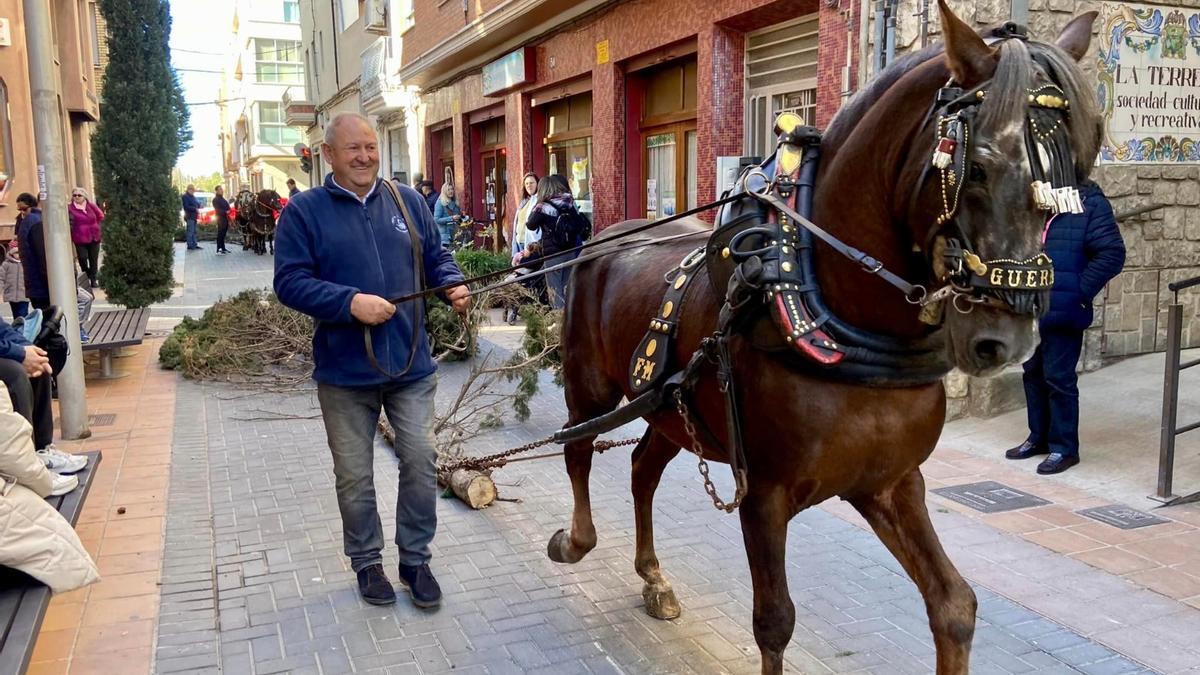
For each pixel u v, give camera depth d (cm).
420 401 384
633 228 362
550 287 884
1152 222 710
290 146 5316
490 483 507
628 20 1055
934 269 207
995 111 186
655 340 302
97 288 1694
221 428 682
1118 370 702
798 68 828
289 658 342
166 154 1166
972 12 609
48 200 615
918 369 236
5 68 1306
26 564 308
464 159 1727
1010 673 324
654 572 377
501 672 332
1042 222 188
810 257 245
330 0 2734
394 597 387
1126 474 528
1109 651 338
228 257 2506
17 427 301
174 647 348
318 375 375
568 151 1348
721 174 880
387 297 371
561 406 762
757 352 251
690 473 566
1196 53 697
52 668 332
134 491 533
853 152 234
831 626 363
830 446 240
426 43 1722
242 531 471
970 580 398
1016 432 619
